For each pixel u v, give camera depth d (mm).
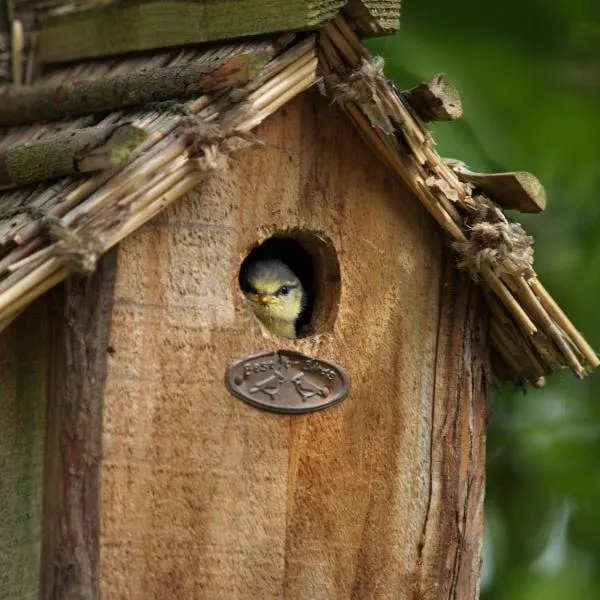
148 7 7996
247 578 7383
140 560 7109
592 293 9945
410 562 7879
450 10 9531
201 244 7133
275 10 7059
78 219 6504
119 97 7441
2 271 6430
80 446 6969
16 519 7316
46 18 9000
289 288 8688
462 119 9180
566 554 10242
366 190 7598
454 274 7902
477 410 8070
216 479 7262
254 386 7312
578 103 9578
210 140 6742
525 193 7527
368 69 7094
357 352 7652
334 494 7617
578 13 9625
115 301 6941
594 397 10680
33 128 7980
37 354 7270
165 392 7094
